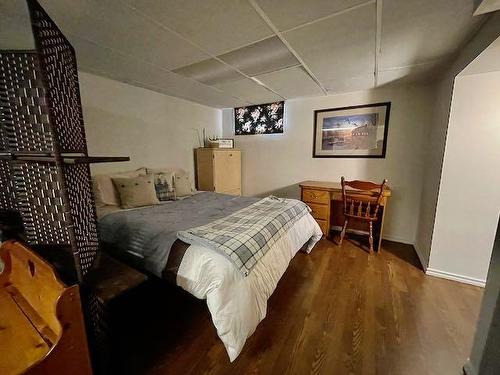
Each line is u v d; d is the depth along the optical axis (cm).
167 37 165
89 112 245
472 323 159
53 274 88
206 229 164
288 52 190
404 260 254
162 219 194
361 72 237
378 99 297
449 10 130
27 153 93
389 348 139
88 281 109
